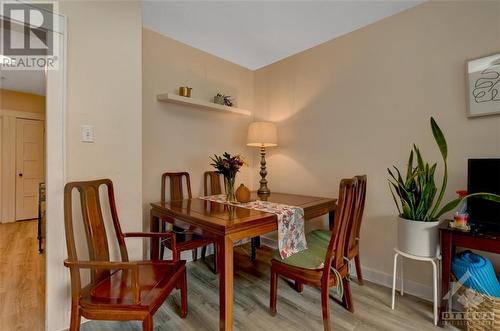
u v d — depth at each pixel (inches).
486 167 61.8
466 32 70.1
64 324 62.0
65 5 61.9
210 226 60.1
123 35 71.9
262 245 125.4
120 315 46.5
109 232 69.4
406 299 75.7
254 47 109.0
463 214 62.5
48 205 59.8
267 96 126.0
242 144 128.1
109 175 69.2
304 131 110.0
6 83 153.3
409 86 80.4
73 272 48.6
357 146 92.8
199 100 102.0
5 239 134.1
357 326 63.2
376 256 87.5
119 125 71.0
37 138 181.5
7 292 79.2
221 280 57.7
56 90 60.6
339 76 98.2
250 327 63.0
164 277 56.4
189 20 88.9
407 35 80.9
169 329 62.0
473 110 68.1
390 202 84.5
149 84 94.0
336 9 82.6
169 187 99.5
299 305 72.9
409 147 80.4
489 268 60.0
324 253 68.0
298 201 89.0
